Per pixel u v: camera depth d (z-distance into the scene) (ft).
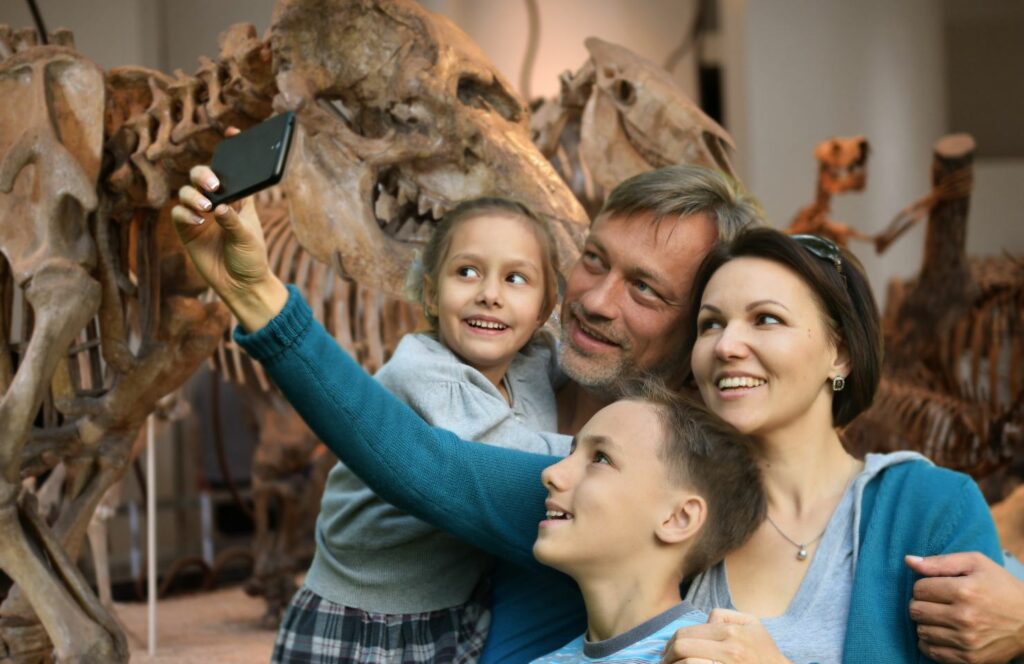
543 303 8.73
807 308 7.34
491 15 37.01
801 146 38.45
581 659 6.98
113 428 12.89
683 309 8.64
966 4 56.03
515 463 7.62
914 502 7.25
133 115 12.98
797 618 7.11
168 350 12.86
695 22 42.19
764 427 7.35
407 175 10.85
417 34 10.84
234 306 6.90
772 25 38.50
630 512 6.88
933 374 25.95
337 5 10.71
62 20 31.37
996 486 26.14
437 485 7.38
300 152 10.83
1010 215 50.55
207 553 28.53
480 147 10.69
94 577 27.14
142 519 31.81
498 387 8.84
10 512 11.00
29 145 11.76
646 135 12.09
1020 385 24.52
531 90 37.93
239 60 11.47
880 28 38.88
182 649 18.38
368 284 10.68
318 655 8.05
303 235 10.82
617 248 8.69
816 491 7.53
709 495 6.95
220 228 6.84
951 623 6.58
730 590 7.38
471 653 7.95
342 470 8.43
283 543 21.76
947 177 25.21
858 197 38.47
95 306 11.79
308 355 6.95
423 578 8.05
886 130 38.86
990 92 57.62
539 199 10.53
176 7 35.37
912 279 28.43
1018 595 6.63
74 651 10.87
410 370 8.20
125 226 13.00
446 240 8.49
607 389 8.83
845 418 7.81
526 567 7.73
